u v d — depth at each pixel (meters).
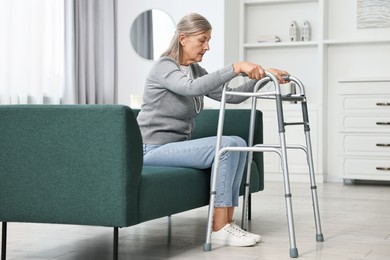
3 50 5.51
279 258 2.76
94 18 6.62
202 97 3.27
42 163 2.59
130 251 2.98
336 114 6.66
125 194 2.49
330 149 6.68
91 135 2.52
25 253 2.94
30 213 2.62
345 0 6.64
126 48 6.89
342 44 6.64
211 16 6.59
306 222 3.84
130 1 6.87
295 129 6.50
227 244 3.07
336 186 6.10
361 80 6.18
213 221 3.12
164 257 2.82
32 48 5.85
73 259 2.81
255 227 3.65
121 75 6.90
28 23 5.76
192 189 2.99
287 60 6.84
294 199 5.04
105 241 3.25
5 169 2.64
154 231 3.55
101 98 6.71
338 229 3.57
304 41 6.59
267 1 6.78
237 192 3.15
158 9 6.80
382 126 6.13
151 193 2.64
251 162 3.48
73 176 2.55
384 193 5.52
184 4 6.71
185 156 3.03
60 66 6.18
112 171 2.50
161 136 3.13
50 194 2.59
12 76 5.64
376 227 3.65
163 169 2.86
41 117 2.59
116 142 2.49
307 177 6.46
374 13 6.53
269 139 6.57
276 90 2.82
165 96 3.09
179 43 3.18
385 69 6.52
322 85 6.48
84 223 2.55
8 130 2.63
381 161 6.14
